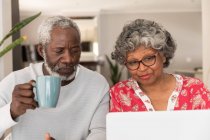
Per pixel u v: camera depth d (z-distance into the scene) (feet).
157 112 2.42
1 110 3.25
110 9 27.84
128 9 28.04
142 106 3.98
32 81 3.10
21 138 3.91
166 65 4.10
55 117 3.98
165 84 4.11
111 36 28.60
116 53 3.88
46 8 26.11
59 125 3.99
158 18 28.66
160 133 2.42
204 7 13.60
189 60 28.89
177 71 23.59
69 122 4.03
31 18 5.93
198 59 28.86
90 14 28.07
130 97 4.03
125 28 3.80
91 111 4.13
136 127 2.43
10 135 4.23
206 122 2.40
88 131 4.15
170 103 3.98
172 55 4.02
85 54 28.14
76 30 3.68
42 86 2.96
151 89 4.09
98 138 3.76
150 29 3.67
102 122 4.04
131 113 2.43
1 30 7.07
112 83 27.04
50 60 3.70
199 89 4.00
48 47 3.65
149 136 2.42
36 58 25.71
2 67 7.05
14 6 8.52
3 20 7.09
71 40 3.59
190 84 4.06
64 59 3.62
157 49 3.69
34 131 3.92
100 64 28.02
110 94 4.13
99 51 28.22
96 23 28.09
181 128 2.41
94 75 4.31
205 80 13.55
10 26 7.48
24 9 26.12
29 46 25.71
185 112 2.41
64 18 3.71
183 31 28.91
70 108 4.04
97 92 4.19
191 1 24.88
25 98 3.04
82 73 4.20
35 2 23.43
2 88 3.99
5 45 7.09
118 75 26.96
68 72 3.76
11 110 3.19
